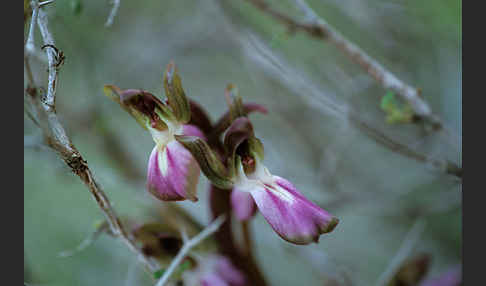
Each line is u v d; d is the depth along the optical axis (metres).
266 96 0.32
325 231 0.20
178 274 0.23
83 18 0.30
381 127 0.30
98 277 0.32
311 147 0.32
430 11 0.28
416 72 0.31
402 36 0.31
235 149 0.21
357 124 0.26
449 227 0.30
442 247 0.30
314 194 0.30
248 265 0.24
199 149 0.20
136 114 0.21
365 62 0.25
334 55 0.32
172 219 0.24
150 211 0.26
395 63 0.31
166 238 0.23
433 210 0.28
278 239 0.28
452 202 0.28
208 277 0.23
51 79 0.20
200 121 0.22
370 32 0.31
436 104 0.30
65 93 0.31
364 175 0.32
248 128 0.21
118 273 0.32
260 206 0.20
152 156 0.21
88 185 0.21
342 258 0.32
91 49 0.31
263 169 0.21
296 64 0.31
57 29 0.28
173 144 0.21
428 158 0.25
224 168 0.21
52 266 0.32
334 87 0.31
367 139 0.32
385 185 0.31
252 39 0.28
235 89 0.21
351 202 0.29
